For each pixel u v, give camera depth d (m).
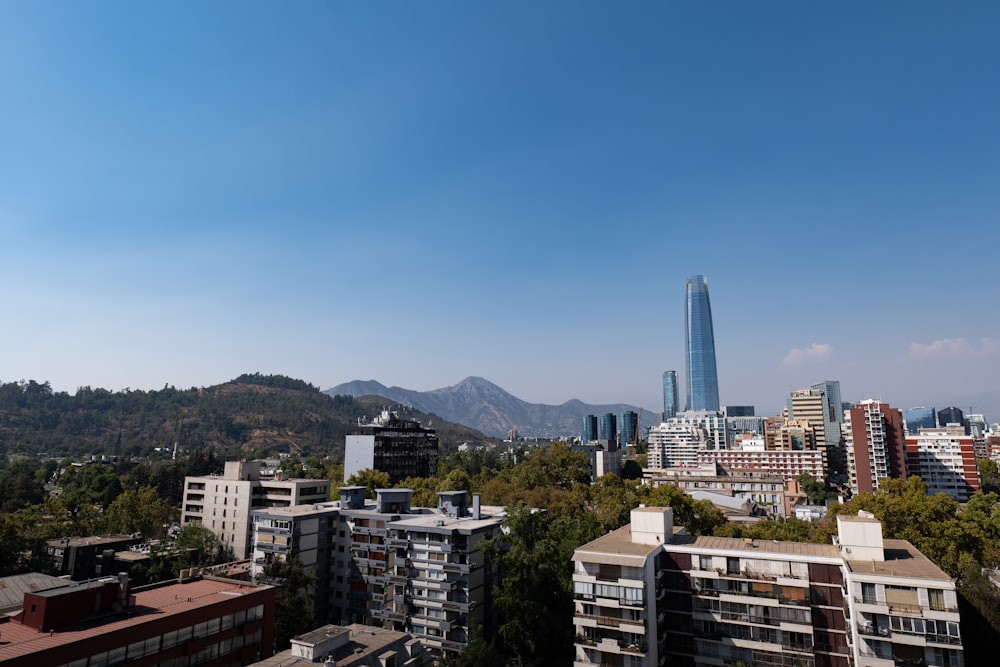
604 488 183.12
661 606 81.69
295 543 111.44
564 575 94.00
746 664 76.44
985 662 83.44
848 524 76.62
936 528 110.88
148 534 168.75
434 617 99.44
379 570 112.94
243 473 164.62
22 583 90.31
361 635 66.12
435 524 105.69
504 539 97.12
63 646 52.62
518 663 87.62
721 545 84.81
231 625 69.19
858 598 68.50
